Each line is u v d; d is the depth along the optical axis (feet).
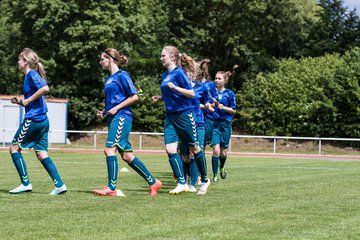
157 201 35.83
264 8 190.60
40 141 38.75
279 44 216.13
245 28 199.93
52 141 164.25
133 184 48.19
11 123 159.63
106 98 38.40
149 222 27.84
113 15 182.19
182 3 198.18
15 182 48.70
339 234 25.46
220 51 212.02
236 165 83.97
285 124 174.09
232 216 30.12
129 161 38.99
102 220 28.22
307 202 36.63
